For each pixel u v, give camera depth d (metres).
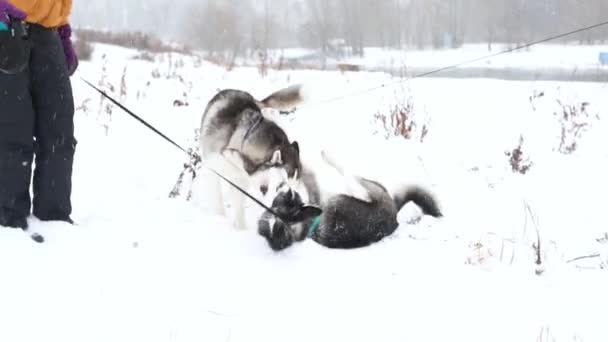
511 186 6.29
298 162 5.05
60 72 4.01
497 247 4.48
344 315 3.43
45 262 3.51
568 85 11.09
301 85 5.47
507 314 3.48
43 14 3.85
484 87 10.88
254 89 10.89
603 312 3.50
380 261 4.27
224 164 5.28
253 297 3.57
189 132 8.16
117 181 5.77
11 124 3.78
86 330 2.98
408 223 5.27
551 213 5.43
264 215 4.50
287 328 3.24
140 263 3.78
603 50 21.16
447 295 3.71
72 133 4.18
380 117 8.78
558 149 7.55
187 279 3.68
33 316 3.01
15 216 3.85
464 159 7.29
